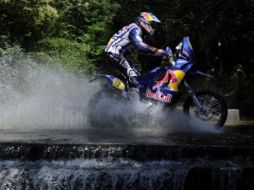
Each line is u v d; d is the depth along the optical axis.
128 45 9.59
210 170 5.81
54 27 18.47
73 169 6.11
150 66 17.27
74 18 20.19
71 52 17.66
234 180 5.75
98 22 19.64
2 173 6.11
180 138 7.70
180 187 5.81
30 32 17.42
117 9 18.62
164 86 9.24
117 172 5.91
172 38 16.95
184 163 6.20
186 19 16.84
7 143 6.61
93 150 6.37
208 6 16.39
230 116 12.23
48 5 17.25
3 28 17.03
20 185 6.05
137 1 17.67
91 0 20.42
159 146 6.30
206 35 16.92
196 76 9.27
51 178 6.00
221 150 6.25
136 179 5.87
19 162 6.47
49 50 17.55
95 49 19.12
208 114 9.02
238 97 18.02
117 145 6.36
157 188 5.84
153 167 6.08
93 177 5.92
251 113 17.03
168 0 16.83
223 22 16.91
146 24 9.50
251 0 16.05
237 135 8.26
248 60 19.17
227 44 18.30
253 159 6.17
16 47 15.20
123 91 9.57
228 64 19.27
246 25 17.42
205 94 9.05
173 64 9.21
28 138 7.73
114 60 9.56
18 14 16.92
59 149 6.42
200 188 5.81
